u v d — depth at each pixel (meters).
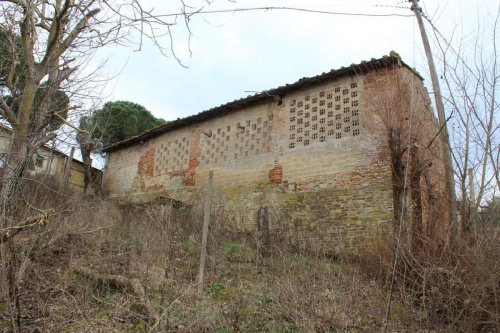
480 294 4.23
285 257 7.13
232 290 6.23
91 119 6.34
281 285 5.79
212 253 7.69
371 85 10.04
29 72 5.25
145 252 6.82
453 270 4.47
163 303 5.08
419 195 7.48
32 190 6.59
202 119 14.04
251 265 7.58
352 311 5.02
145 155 16.23
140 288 5.42
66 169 10.73
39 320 4.78
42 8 5.50
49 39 5.38
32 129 5.12
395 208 8.71
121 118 19.25
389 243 6.23
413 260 4.94
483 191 5.37
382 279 5.89
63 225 6.98
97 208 9.55
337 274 6.03
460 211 5.69
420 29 7.25
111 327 4.77
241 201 11.90
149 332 4.28
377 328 4.62
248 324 5.13
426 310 4.40
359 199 9.55
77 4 5.25
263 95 12.06
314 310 4.86
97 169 18.41
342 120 10.44
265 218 10.13
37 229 6.25
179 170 14.35
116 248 7.32
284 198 10.97
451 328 4.23
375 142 9.62
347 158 10.09
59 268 6.07
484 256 4.34
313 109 11.11
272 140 11.80
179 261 7.02
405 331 4.47
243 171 12.23
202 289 6.00
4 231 4.06
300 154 11.04
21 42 5.50
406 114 8.64
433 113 7.54
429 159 7.70
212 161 13.29
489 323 4.25
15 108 5.77
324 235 9.51
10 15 5.25
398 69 9.48
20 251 5.45
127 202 14.65
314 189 10.46
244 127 12.67
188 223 9.77
